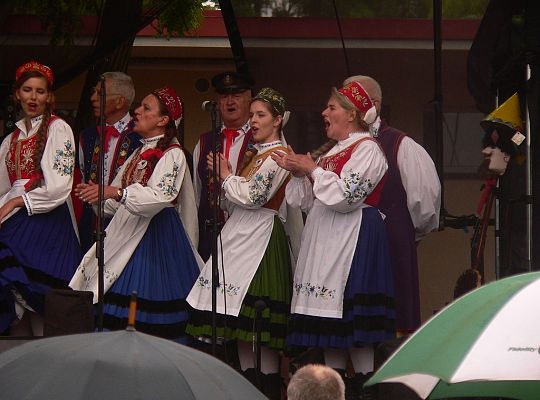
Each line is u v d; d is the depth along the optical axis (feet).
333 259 36.06
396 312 37.63
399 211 37.96
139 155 39.04
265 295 37.50
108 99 40.63
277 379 38.01
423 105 43.57
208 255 39.93
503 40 39.93
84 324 34.68
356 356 36.17
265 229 37.93
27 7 54.54
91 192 37.40
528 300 22.72
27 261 38.01
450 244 44.34
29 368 21.17
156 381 21.12
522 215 38.37
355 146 36.24
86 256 37.96
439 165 41.29
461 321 22.94
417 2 43.62
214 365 22.29
